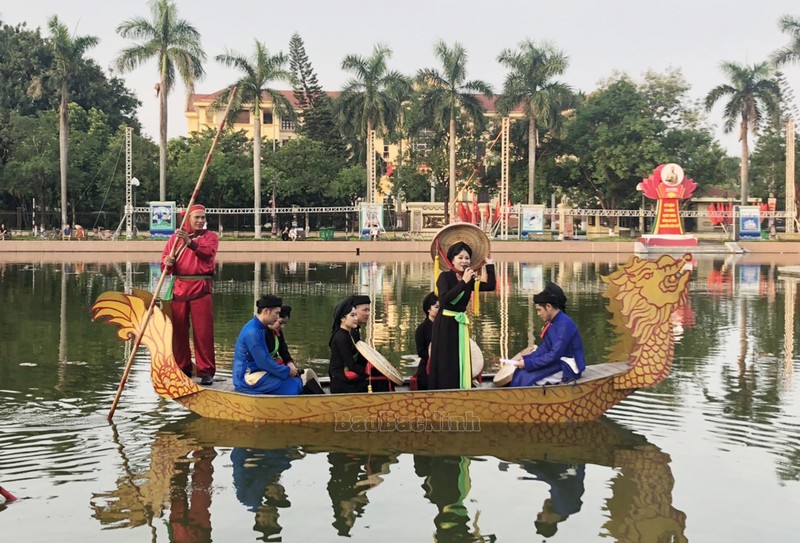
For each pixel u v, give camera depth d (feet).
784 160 215.10
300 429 28.14
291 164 207.72
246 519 20.45
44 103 223.10
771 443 26.73
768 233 192.95
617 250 156.87
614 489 22.52
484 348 44.60
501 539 19.30
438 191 224.94
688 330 51.83
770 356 42.14
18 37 229.86
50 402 31.99
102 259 129.70
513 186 209.77
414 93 199.72
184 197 200.44
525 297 71.77
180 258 31.94
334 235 197.77
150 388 34.47
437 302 30.99
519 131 203.92
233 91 30.91
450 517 20.61
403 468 24.25
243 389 29.73
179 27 160.56
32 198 200.75
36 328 51.75
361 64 178.09
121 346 44.98
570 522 20.35
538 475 23.72
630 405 31.68
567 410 28.81
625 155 196.13
